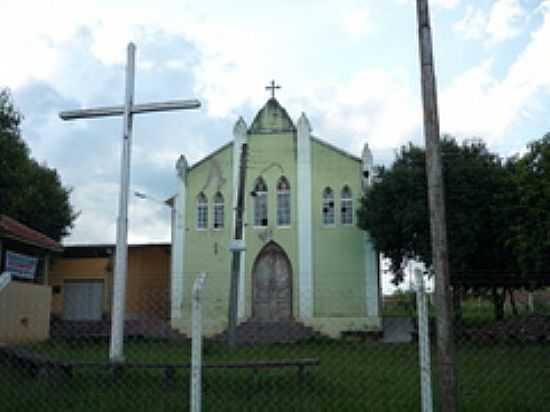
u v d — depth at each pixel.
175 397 7.65
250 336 13.11
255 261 25.75
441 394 5.24
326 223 25.84
